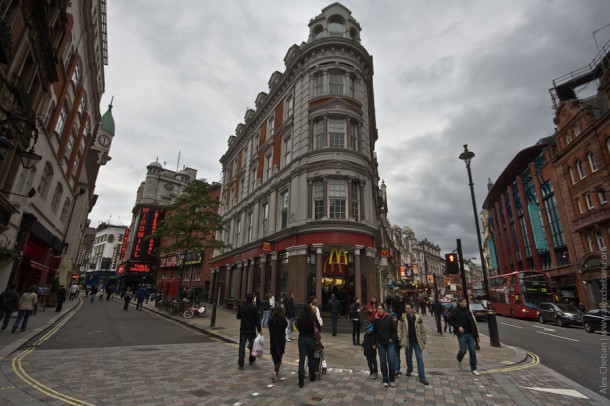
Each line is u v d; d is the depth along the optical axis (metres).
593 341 12.95
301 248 17.62
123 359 7.70
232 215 29.86
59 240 21.53
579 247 26.92
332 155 18.67
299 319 6.46
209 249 35.19
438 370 7.60
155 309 24.05
